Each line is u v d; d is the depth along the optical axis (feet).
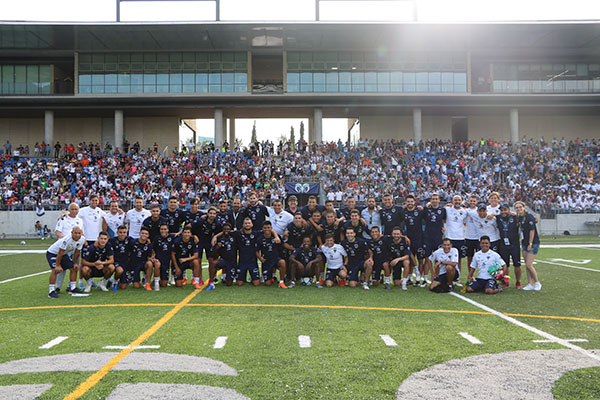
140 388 12.16
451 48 104.99
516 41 100.68
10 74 106.22
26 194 88.74
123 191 87.30
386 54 105.60
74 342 16.47
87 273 26.73
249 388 12.19
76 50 103.14
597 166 101.86
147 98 103.81
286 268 29.99
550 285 29.12
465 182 93.15
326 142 106.93
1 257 50.08
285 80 105.19
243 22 90.38
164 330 18.13
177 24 90.02
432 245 29.45
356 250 28.60
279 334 17.57
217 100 105.40
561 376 13.10
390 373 13.33
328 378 12.92
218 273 34.99
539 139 119.65
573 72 109.81
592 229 88.02
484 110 112.57
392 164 98.22
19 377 12.97
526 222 27.27
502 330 18.13
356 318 20.20
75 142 115.24
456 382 12.64
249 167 95.09
